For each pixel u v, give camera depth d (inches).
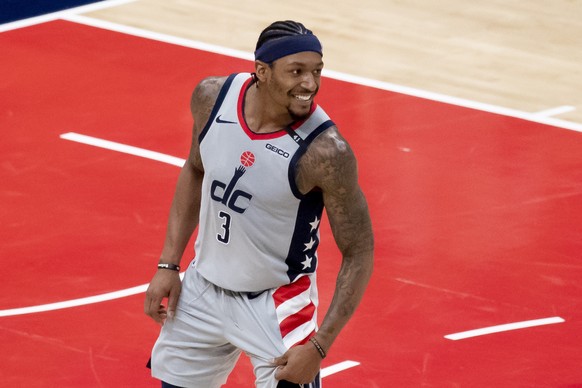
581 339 924.0
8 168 1201.4
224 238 671.1
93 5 1712.6
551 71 1566.2
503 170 1243.2
